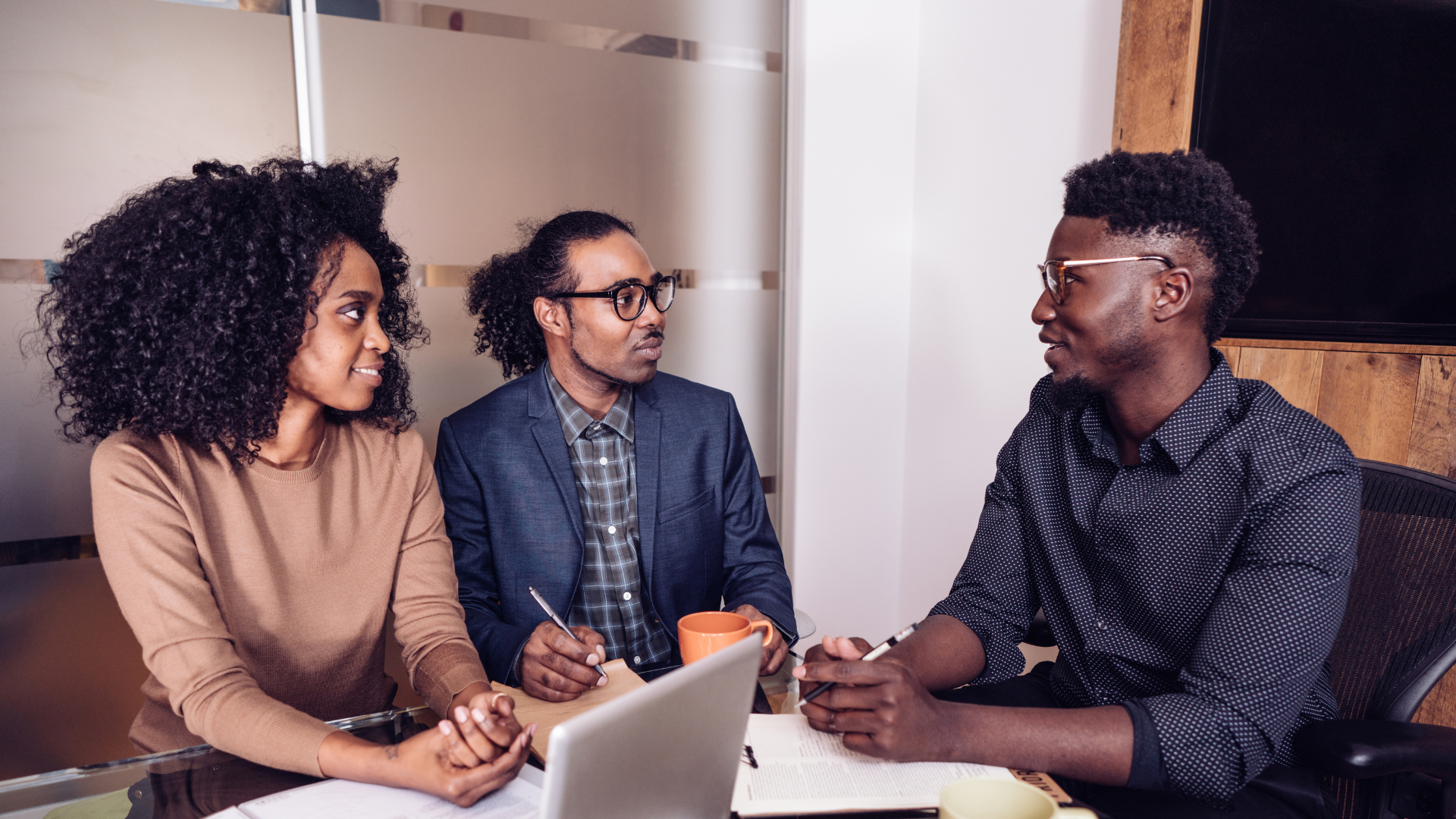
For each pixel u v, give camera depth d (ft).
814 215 8.08
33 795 2.73
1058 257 3.55
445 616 3.84
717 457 5.16
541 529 4.75
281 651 3.61
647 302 4.66
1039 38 6.98
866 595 8.90
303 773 2.81
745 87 7.72
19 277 5.39
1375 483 3.83
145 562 3.20
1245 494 3.30
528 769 2.76
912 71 8.31
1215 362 3.56
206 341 3.36
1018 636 4.29
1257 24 5.35
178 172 5.73
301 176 3.79
